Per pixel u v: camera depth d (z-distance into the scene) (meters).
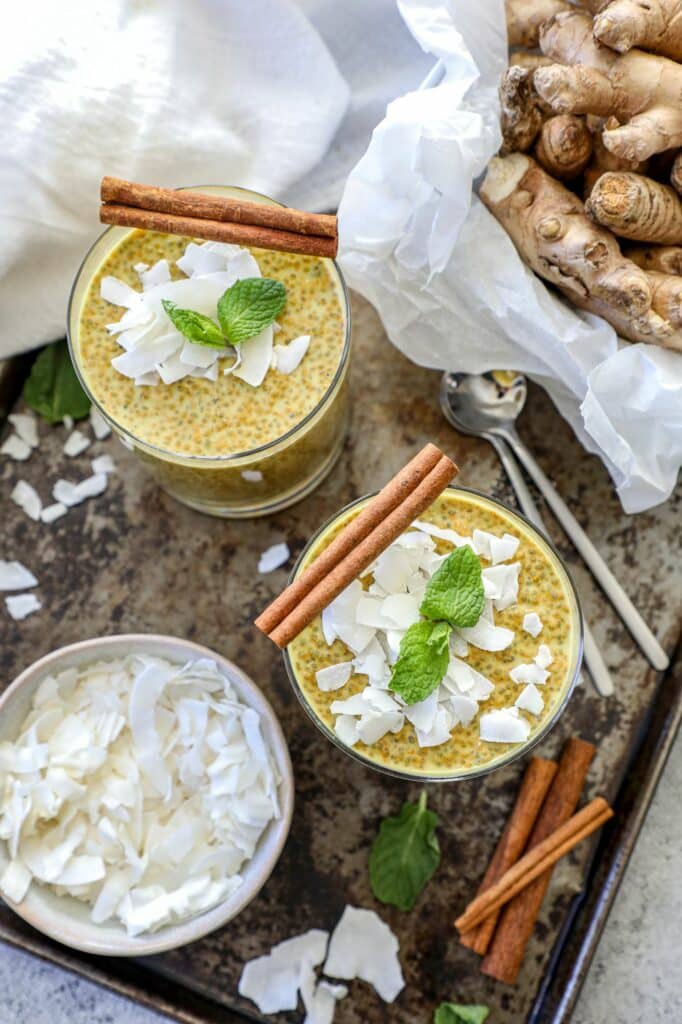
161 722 0.58
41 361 0.62
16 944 0.58
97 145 0.58
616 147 0.54
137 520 0.62
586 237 0.55
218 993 0.59
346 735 0.54
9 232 0.58
